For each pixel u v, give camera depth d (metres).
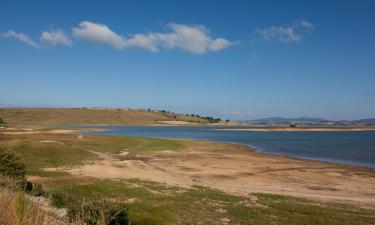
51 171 26.09
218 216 14.88
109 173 27.28
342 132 152.88
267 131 153.25
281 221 14.34
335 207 17.52
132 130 144.38
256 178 28.28
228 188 22.98
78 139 58.06
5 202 6.36
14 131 75.44
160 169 31.64
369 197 21.39
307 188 24.22
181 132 131.25
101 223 8.12
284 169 33.78
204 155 45.00
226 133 126.56
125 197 17.73
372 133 140.38
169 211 15.15
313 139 92.88
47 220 6.27
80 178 22.92
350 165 38.22
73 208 10.05
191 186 22.45
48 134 68.38
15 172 16.55
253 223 13.99
